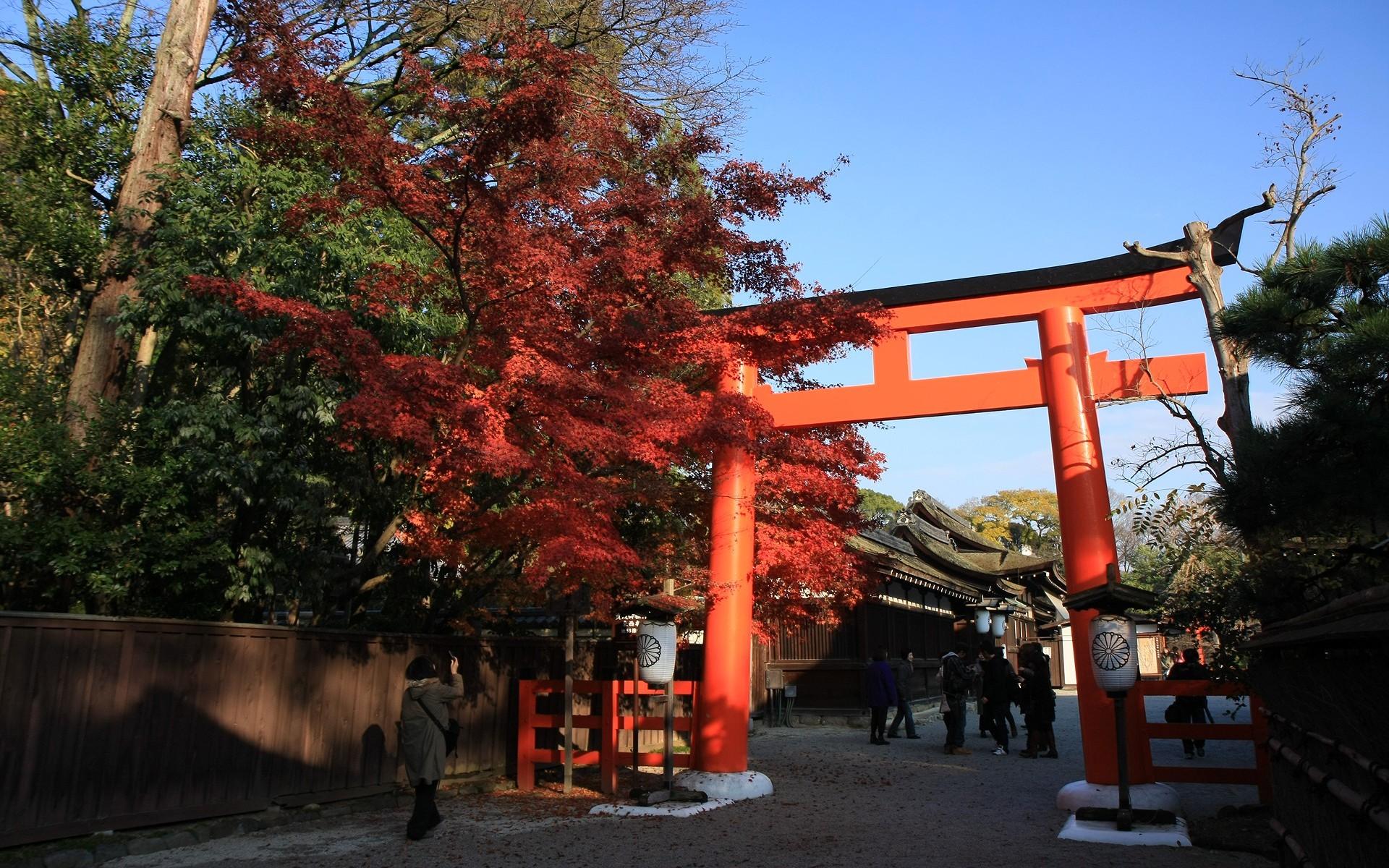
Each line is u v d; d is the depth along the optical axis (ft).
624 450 30.07
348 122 27.78
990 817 31.42
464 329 34.86
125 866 23.68
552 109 27.20
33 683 23.41
